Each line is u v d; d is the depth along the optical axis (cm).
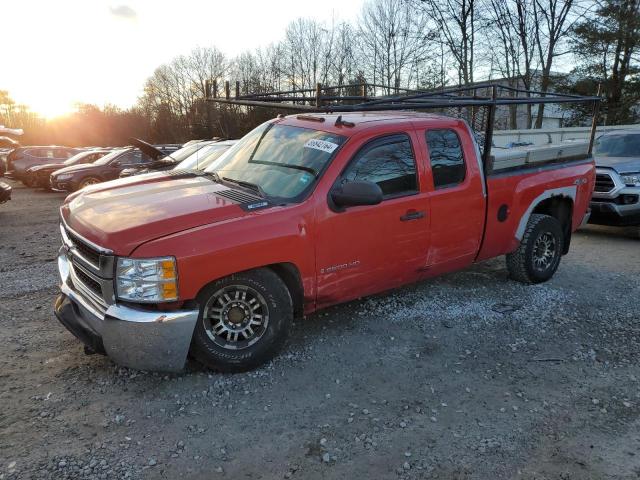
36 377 358
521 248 546
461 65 3309
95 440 291
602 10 2742
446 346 420
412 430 308
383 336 435
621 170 809
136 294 313
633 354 412
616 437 305
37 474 262
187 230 325
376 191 365
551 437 304
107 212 353
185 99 6431
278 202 367
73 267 369
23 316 472
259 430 305
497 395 349
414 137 433
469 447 293
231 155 470
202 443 292
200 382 354
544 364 394
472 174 471
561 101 549
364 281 414
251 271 351
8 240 860
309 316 473
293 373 371
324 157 391
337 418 318
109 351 324
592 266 659
